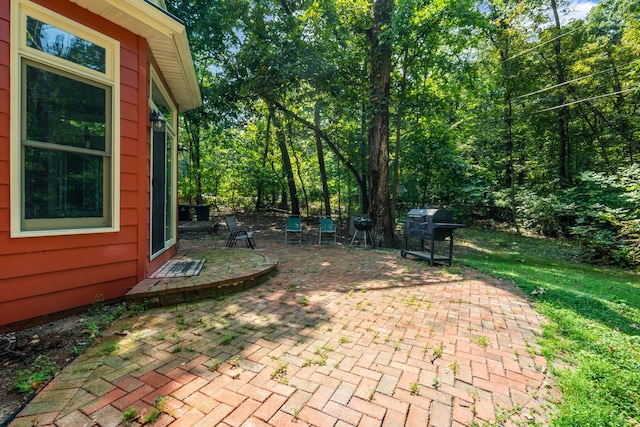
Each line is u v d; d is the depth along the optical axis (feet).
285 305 10.59
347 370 6.54
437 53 32.53
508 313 10.42
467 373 6.59
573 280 17.19
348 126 35.58
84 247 9.30
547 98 36.96
